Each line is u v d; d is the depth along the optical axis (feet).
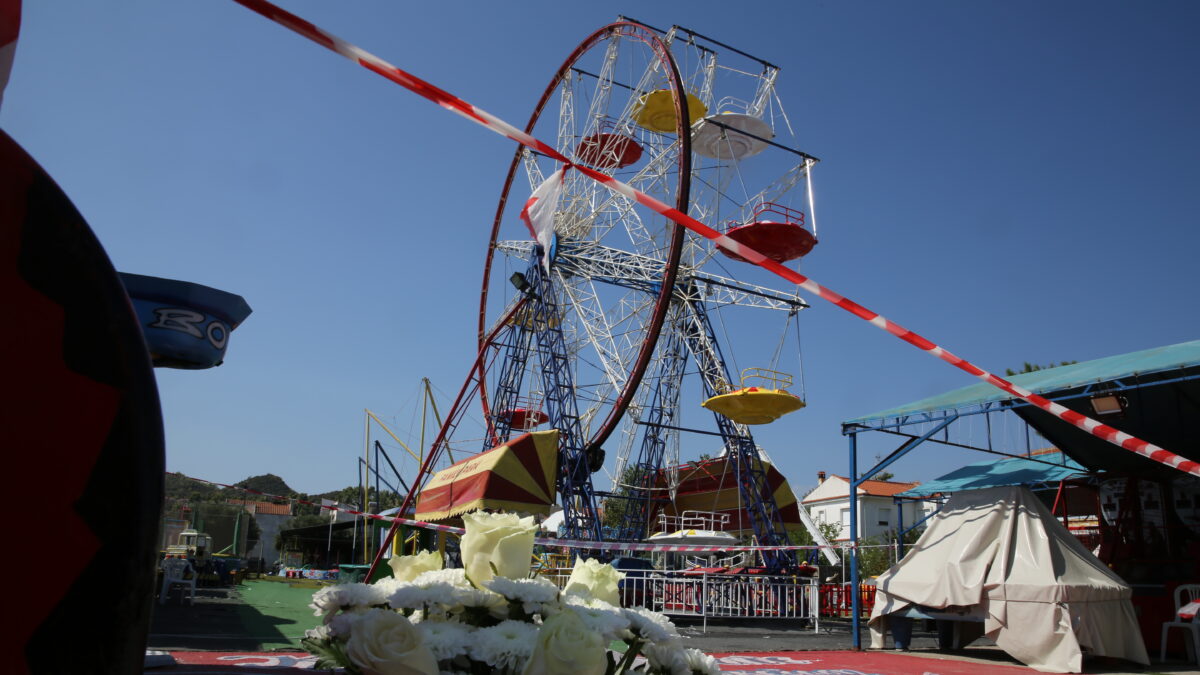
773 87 86.94
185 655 24.32
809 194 78.48
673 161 81.56
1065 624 31.07
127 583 2.94
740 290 90.48
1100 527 46.68
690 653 8.52
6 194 2.93
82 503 2.86
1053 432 45.68
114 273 3.31
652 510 96.48
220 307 14.28
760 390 76.38
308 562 204.13
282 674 11.52
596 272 92.63
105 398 3.00
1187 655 34.91
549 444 74.02
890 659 34.50
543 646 6.77
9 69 4.25
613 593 9.09
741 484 87.71
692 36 86.02
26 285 2.90
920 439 40.52
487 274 124.26
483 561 8.16
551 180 80.23
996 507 36.50
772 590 61.26
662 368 94.43
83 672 2.76
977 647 40.22
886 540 125.70
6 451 2.73
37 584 2.73
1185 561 39.78
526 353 102.27
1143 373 32.24
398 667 6.58
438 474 88.94
